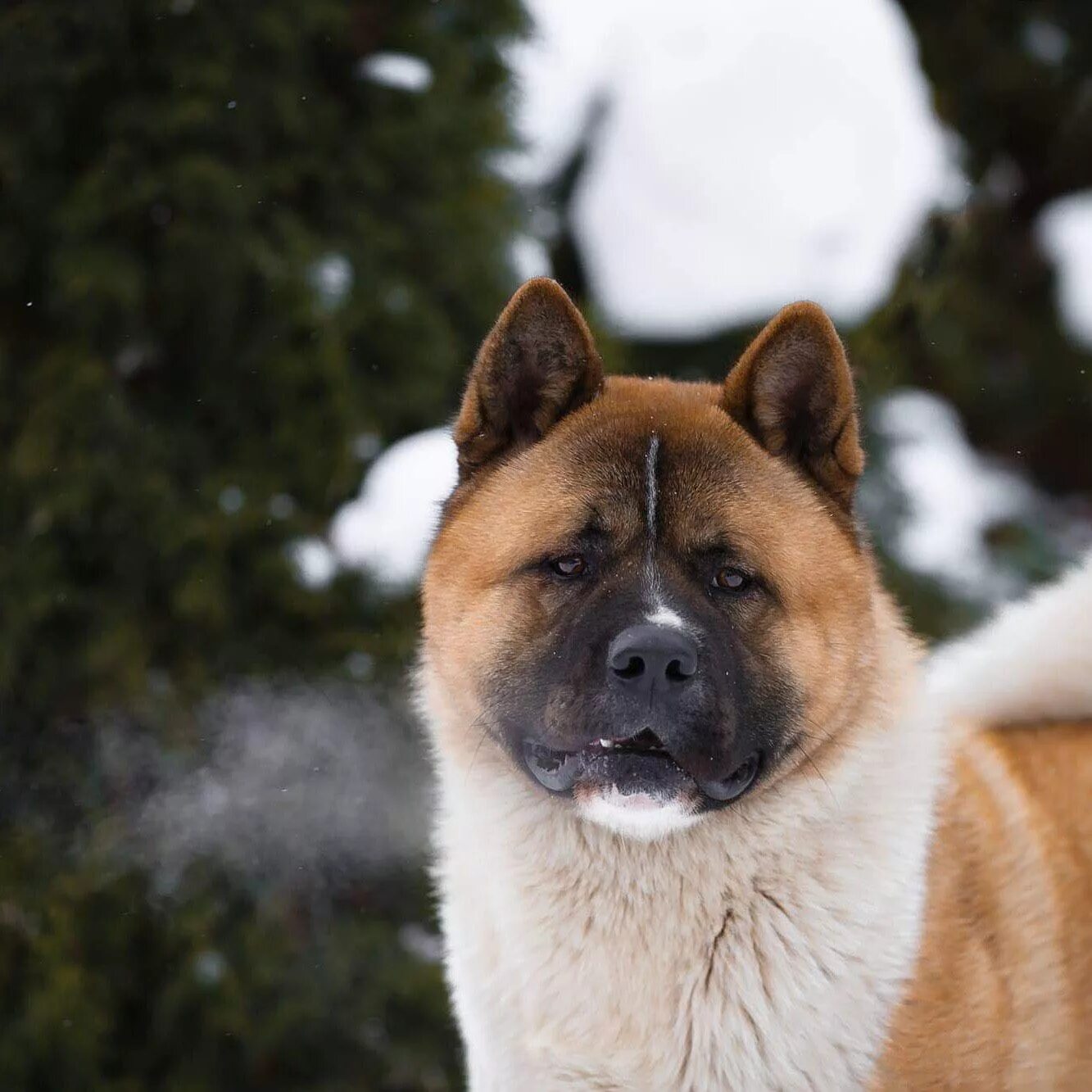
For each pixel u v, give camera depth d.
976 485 11.68
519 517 4.59
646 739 4.29
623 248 9.74
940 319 12.70
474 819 4.62
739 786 4.32
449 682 4.67
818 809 4.38
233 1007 7.85
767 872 4.35
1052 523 13.29
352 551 8.39
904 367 11.57
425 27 8.79
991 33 14.27
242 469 8.38
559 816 4.44
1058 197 14.43
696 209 9.64
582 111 9.98
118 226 8.11
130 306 8.09
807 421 4.77
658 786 4.27
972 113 14.36
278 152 8.39
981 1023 4.47
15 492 8.09
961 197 11.30
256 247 8.09
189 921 7.88
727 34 9.88
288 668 8.23
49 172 8.20
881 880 4.38
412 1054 8.09
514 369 4.83
